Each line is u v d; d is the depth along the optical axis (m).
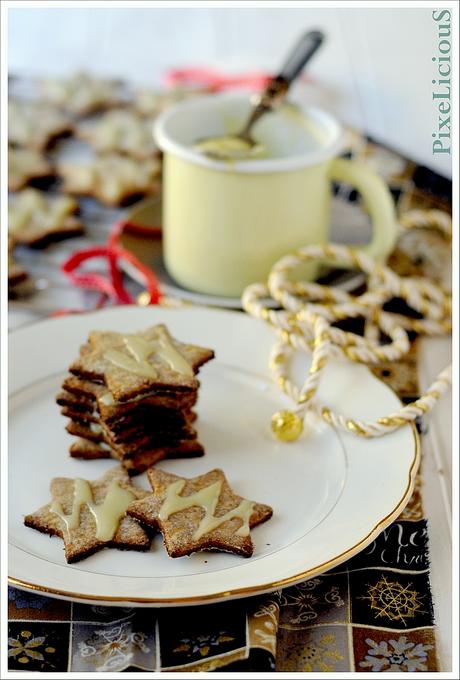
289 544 0.55
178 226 0.71
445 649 0.52
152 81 0.97
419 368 0.68
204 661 0.51
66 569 0.53
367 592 0.54
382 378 0.67
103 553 0.54
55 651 0.51
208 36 1.09
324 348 0.63
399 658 0.52
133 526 0.55
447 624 0.53
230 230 0.69
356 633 0.53
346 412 0.62
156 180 0.82
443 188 0.82
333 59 1.00
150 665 0.51
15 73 0.96
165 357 0.60
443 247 0.77
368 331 0.69
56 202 0.79
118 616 0.53
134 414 0.59
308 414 0.62
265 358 0.66
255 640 0.51
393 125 0.90
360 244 0.75
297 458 0.60
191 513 0.55
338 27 1.06
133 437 0.59
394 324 0.68
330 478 0.59
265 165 0.67
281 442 0.61
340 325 0.71
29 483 0.58
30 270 0.73
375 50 1.02
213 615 0.52
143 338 0.61
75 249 0.76
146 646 0.51
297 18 1.10
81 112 0.91
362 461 0.59
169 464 0.60
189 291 0.72
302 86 0.95
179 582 0.53
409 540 0.57
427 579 0.55
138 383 0.58
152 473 0.58
